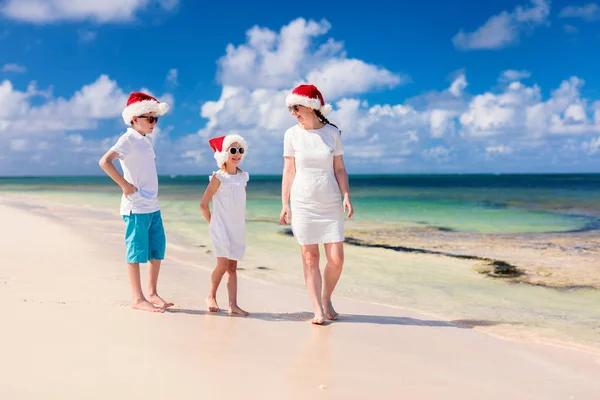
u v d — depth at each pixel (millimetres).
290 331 3887
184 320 3998
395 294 5508
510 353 3559
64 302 4375
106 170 4270
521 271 6734
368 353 3398
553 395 2793
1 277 5426
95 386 2484
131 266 4320
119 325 3652
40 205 18844
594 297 5406
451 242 9352
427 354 3455
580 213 15891
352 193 34594
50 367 2707
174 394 2447
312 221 4309
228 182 4410
